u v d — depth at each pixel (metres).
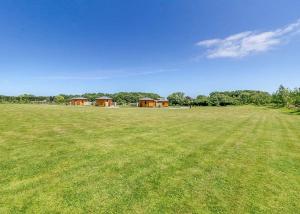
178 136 17.14
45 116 29.95
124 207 6.41
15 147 12.41
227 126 24.00
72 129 19.16
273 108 76.88
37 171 8.92
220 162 10.76
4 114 30.41
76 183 7.91
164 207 6.46
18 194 7.00
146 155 11.61
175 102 115.94
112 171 9.17
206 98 112.19
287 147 14.20
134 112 45.47
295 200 7.05
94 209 6.26
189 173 9.20
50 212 6.04
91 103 103.19
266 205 6.71
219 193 7.43
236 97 133.88
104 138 15.56
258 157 11.76
